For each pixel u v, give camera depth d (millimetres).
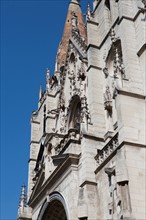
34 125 60312
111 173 29094
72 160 34438
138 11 34469
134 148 27141
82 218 29625
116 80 30703
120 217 24719
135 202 24984
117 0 39625
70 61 49125
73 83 45562
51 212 40344
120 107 28969
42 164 44156
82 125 34844
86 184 31000
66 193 34281
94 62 39812
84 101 37188
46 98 56281
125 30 34281
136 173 26141
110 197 28594
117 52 34938
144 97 30078
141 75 31578
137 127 28391
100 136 33844
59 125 48406
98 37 42406
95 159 32500
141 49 32000
